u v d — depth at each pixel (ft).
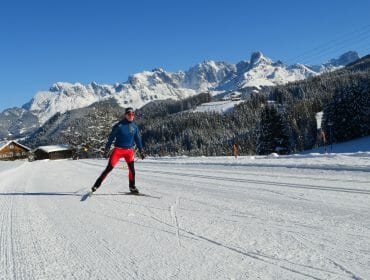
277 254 13.24
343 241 14.64
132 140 30.14
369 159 53.06
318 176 39.63
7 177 63.16
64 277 11.91
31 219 21.50
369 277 10.89
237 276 11.26
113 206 24.68
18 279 11.97
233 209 21.98
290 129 257.96
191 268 12.12
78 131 335.88
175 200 26.35
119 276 11.79
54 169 83.61
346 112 215.51
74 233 17.63
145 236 16.46
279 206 22.59
